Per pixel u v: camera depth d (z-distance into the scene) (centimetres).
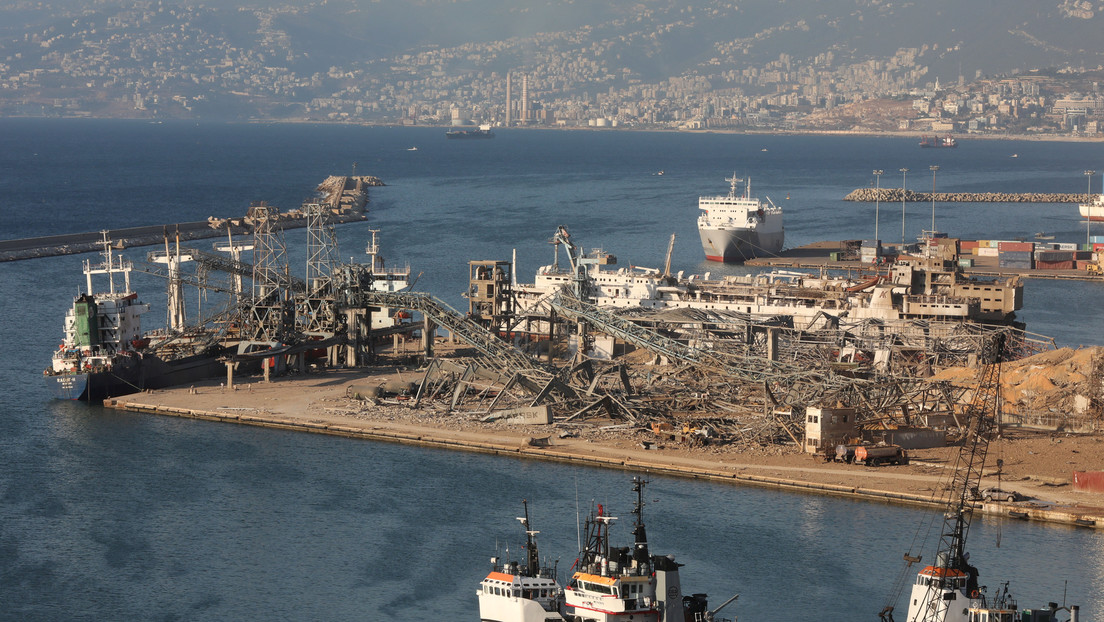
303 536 14938
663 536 14688
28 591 13400
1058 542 14438
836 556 14038
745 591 13062
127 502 16262
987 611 10650
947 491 16225
